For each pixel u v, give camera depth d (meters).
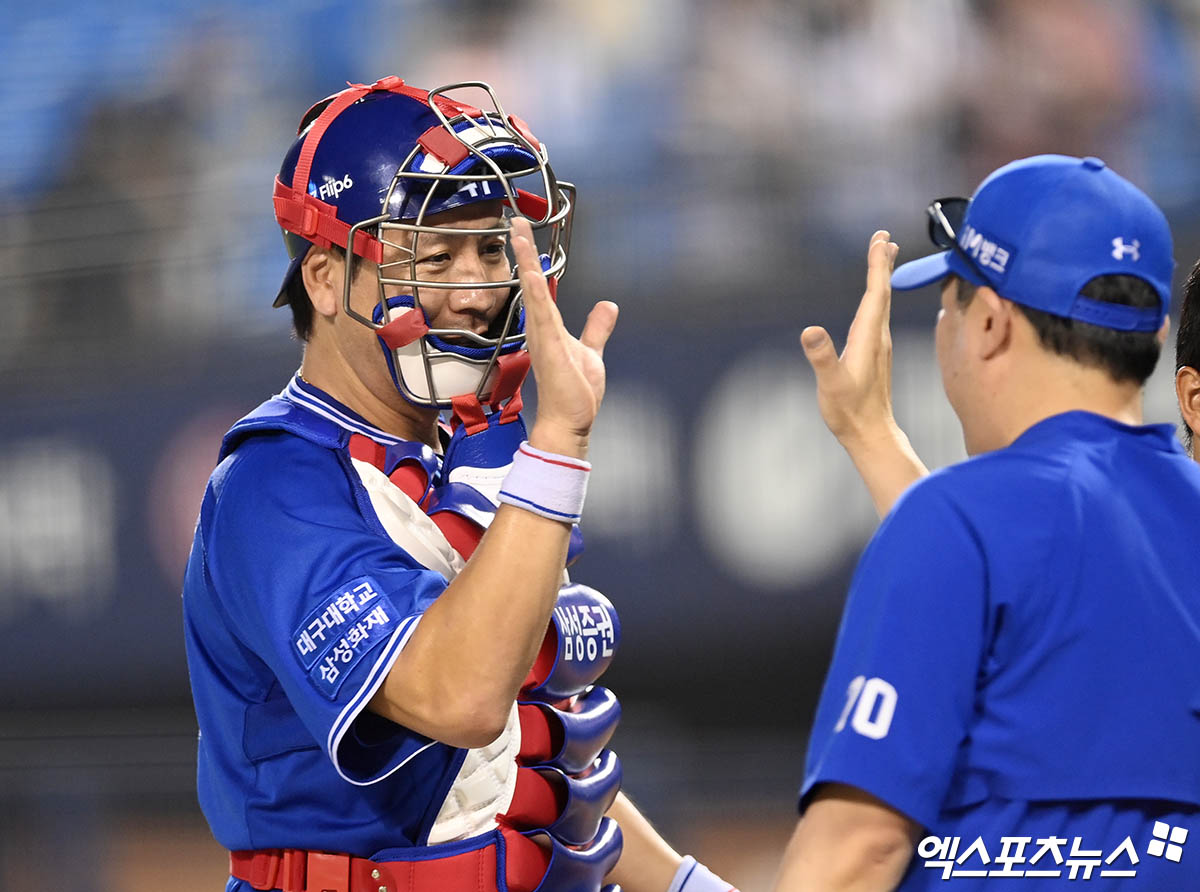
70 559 22.55
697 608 21.80
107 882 19.89
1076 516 5.68
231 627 6.70
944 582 5.59
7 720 22.52
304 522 6.41
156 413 22.72
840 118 25.28
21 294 25.23
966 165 25.00
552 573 6.05
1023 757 5.58
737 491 21.84
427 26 27.09
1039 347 6.00
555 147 25.70
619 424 22.09
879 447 7.67
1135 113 25.23
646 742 21.86
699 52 26.06
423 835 6.67
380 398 6.97
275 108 26.89
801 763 20.91
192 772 20.30
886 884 5.54
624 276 24.19
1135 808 5.65
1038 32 25.33
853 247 24.50
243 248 25.75
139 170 26.34
